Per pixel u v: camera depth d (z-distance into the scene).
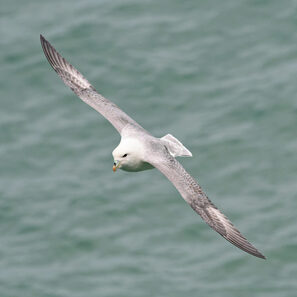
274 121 32.72
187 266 27.48
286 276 26.94
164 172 14.98
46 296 26.72
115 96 34.62
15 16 39.59
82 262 28.05
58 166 31.97
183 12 38.72
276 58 35.69
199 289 26.53
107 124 33.56
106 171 31.53
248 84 34.47
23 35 38.03
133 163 15.71
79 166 31.84
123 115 16.64
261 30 37.25
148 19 38.41
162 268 27.48
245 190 30.17
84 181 31.12
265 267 27.30
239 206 29.52
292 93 33.59
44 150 32.62
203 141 32.12
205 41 37.00
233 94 34.09
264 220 28.86
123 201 30.16
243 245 14.25
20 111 34.59
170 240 28.61
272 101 33.44
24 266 27.95
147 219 29.45
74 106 34.66
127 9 39.16
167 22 38.16
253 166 31.00
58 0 40.47
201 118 33.25
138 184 30.86
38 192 30.84
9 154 32.53
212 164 31.27
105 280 27.16
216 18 38.09
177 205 29.83
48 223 29.52
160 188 30.58
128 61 36.16
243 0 38.62
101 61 36.34
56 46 37.25
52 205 30.27
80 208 30.03
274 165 31.00
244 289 26.45
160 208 29.78
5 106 34.94
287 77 34.44
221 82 34.78
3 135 33.44
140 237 28.75
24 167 32.06
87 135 33.12
